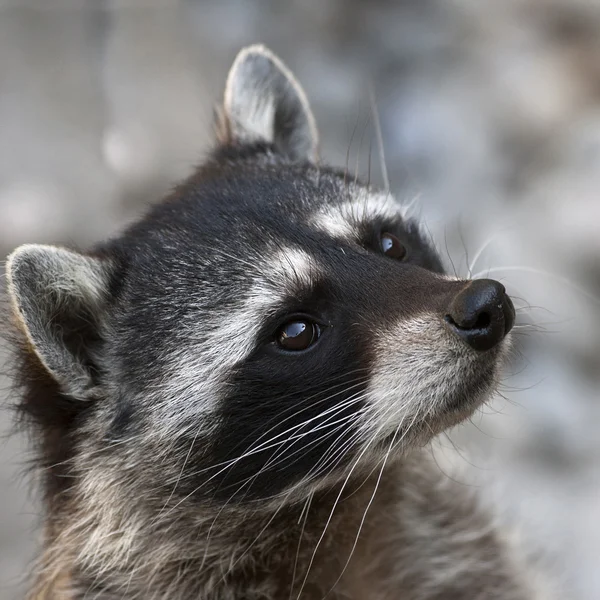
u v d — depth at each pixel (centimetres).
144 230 705
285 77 850
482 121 1502
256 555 676
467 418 628
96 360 677
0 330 664
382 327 620
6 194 1670
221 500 648
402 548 736
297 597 683
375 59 1616
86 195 1678
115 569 676
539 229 1328
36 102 1817
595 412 1247
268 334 639
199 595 683
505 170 1466
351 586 703
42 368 645
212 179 743
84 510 677
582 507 1159
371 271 646
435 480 779
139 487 660
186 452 646
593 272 1292
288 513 658
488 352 596
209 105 1652
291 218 676
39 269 636
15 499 1203
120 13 1808
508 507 862
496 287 586
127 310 671
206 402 641
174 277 666
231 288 649
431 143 1491
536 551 852
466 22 1598
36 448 692
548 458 1226
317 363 630
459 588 766
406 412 605
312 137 847
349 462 635
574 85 1513
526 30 1571
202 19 1766
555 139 1458
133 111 1703
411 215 775
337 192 719
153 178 1641
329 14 1648
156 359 656
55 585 699
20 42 1897
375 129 1488
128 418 657
